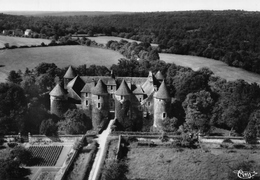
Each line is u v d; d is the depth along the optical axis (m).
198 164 81.31
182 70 139.88
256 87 116.44
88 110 104.69
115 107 103.88
